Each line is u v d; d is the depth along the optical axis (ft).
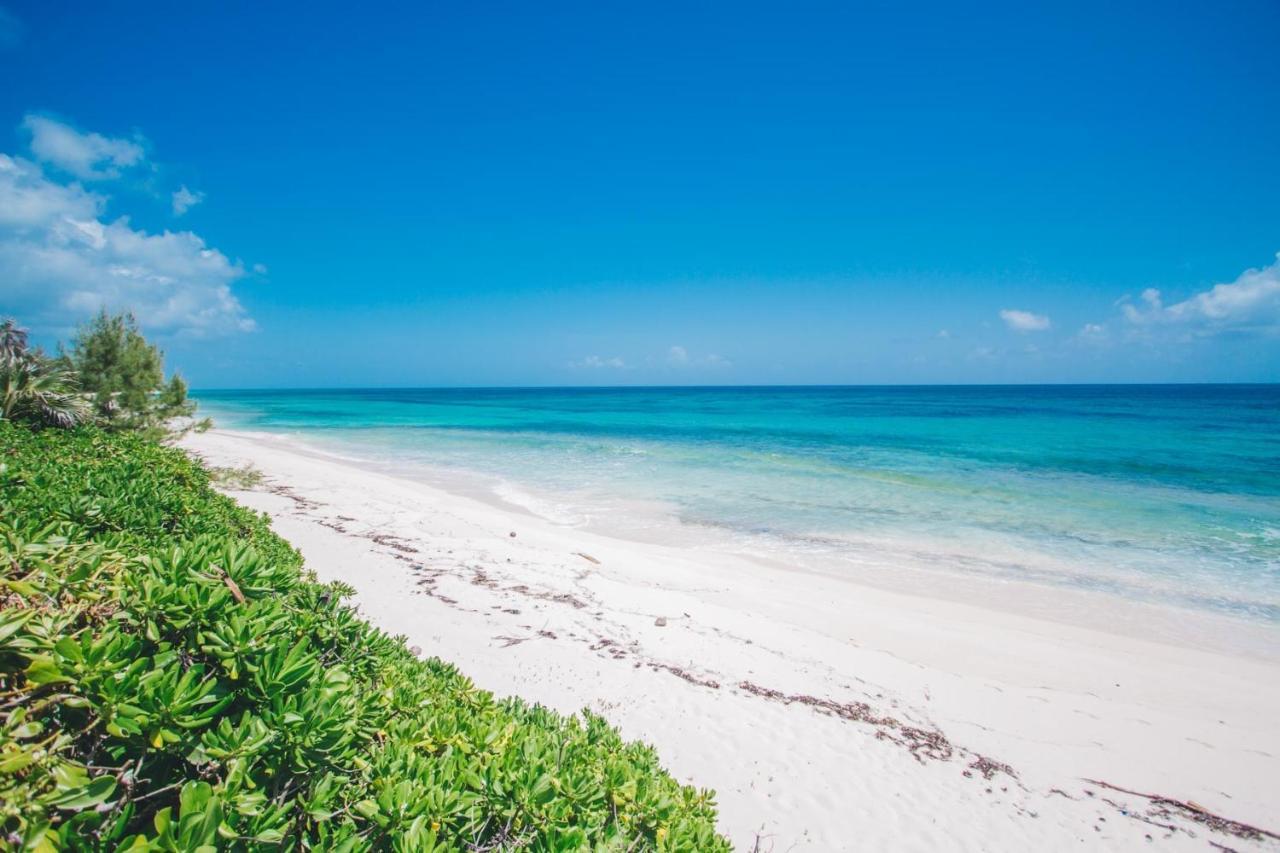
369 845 6.22
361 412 245.04
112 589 7.05
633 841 8.48
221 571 8.09
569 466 87.40
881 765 20.11
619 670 24.49
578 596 33.14
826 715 22.90
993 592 38.99
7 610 6.22
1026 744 22.65
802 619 33.24
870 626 32.83
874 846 16.48
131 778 5.39
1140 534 51.67
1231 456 101.55
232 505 22.41
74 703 5.29
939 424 179.01
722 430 158.30
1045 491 69.26
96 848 4.84
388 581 31.96
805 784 18.65
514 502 62.59
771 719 22.06
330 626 10.12
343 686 7.18
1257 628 34.14
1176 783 21.09
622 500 63.82
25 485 13.65
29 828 4.43
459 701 11.17
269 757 6.15
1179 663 30.01
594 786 8.71
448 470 82.99
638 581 37.50
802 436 139.85
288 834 5.96
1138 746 23.08
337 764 6.73
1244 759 22.65
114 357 50.29
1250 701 26.71
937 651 30.27
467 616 28.17
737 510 59.57
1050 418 202.08
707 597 35.63
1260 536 51.26
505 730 9.66
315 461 85.05
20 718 5.17
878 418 207.31
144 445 27.35
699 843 9.23
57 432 26.96
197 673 6.18
